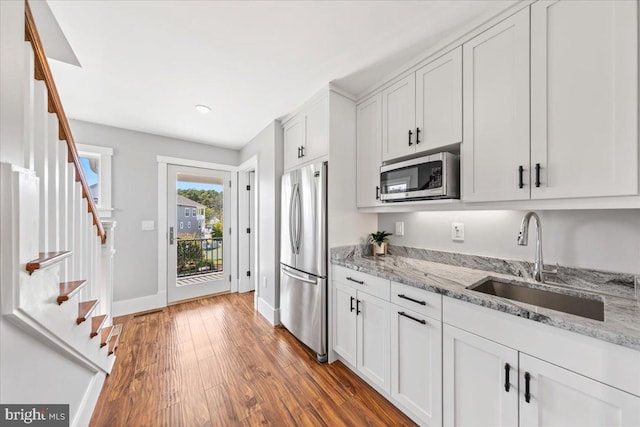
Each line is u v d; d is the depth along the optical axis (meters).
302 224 2.30
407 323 1.45
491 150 1.32
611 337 0.77
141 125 2.95
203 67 1.83
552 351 0.90
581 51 1.04
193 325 2.71
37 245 0.90
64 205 1.29
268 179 2.97
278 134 2.83
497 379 1.06
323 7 1.30
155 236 3.24
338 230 2.10
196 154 3.59
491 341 1.07
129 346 2.25
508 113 1.26
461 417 1.19
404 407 1.47
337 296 2.00
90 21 1.38
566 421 0.88
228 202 3.88
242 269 3.90
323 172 2.06
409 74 1.76
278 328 2.66
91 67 1.82
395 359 1.51
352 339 1.84
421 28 1.44
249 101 2.37
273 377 1.83
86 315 1.31
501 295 1.45
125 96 2.26
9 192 0.77
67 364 1.21
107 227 2.13
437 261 1.92
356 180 2.23
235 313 3.05
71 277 1.37
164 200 3.31
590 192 1.02
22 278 0.81
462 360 1.18
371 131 2.07
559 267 1.35
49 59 1.72
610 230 1.21
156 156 3.27
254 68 1.84
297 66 1.82
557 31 1.10
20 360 0.86
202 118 2.76
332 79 1.99
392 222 2.28
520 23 1.21
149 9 1.30
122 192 3.03
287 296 2.53
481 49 1.36
